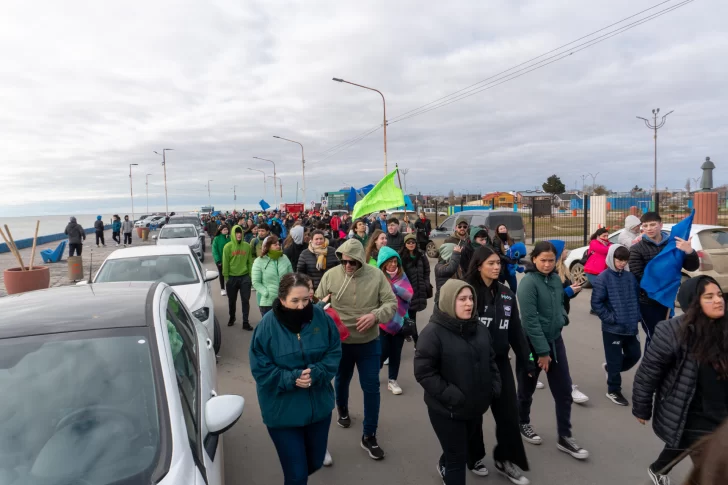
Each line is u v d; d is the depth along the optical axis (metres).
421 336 3.22
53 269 18.34
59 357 2.41
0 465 2.04
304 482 3.13
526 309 4.00
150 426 2.16
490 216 15.65
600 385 5.57
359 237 8.69
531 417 4.80
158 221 46.62
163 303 3.04
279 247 6.65
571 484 3.61
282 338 3.11
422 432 4.56
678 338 3.00
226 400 2.62
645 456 4.01
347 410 4.73
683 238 5.14
